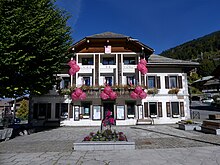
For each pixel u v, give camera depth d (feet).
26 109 147.43
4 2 44.98
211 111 120.88
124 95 82.53
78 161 25.68
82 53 87.10
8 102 190.08
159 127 70.28
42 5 53.16
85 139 34.24
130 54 87.86
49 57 55.21
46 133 58.90
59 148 34.65
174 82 89.04
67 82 88.43
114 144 32.53
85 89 82.33
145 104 85.71
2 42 43.68
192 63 87.10
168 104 86.38
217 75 112.47
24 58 47.09
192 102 200.75
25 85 53.83
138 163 24.43
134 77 88.02
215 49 469.98
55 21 57.82
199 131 55.93
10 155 29.71
